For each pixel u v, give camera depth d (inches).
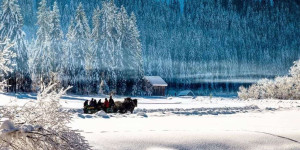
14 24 1971.0
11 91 1844.2
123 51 2829.7
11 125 205.9
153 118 588.4
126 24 2925.7
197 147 301.3
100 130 362.0
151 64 5418.3
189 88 5625.0
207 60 5935.0
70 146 218.1
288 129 398.9
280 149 306.0
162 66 5477.4
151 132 337.7
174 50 5797.2
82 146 223.5
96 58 2657.5
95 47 2689.5
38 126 213.9
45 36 2246.6
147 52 5472.4
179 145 302.4
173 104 1380.4
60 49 2343.8
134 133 329.7
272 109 896.3
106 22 2783.0
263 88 2031.3
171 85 5477.4
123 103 824.9
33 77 2049.7
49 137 212.5
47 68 2142.0
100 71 2645.2
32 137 211.3
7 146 204.1
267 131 369.4
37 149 218.1
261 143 318.7
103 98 2060.8
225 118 594.2
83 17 2637.8
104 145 287.9
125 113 763.4
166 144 301.4
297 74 1908.2
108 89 2610.7
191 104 1381.6
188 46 5890.8
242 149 303.9
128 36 2878.9
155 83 3029.0
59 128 226.1
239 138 328.5
